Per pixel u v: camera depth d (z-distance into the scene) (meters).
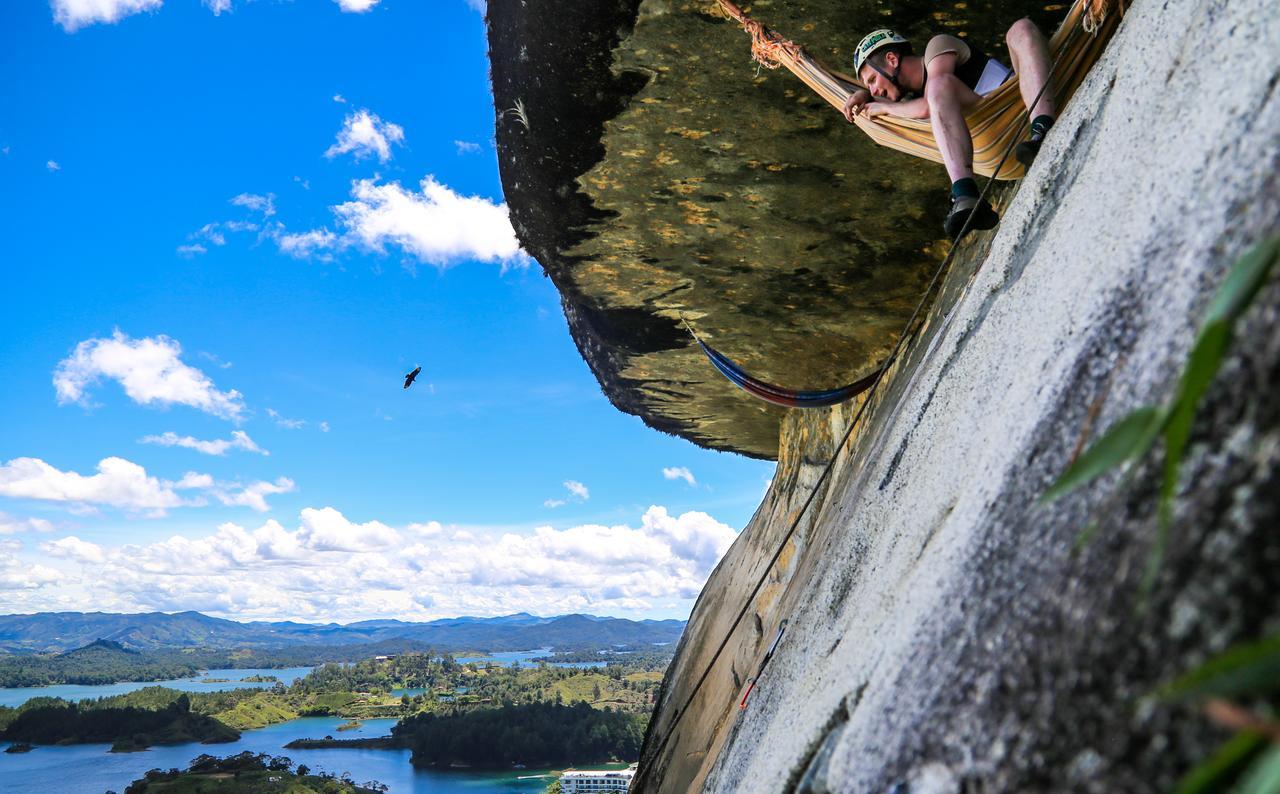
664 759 7.87
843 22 4.48
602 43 4.74
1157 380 1.08
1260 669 0.53
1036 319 1.83
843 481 4.61
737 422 10.70
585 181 5.83
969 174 3.26
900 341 4.31
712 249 6.54
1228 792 0.54
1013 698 1.02
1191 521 0.84
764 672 3.19
